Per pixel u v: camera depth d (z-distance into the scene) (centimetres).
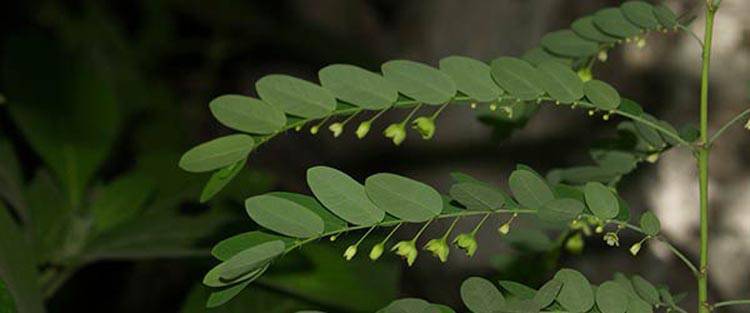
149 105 135
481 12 121
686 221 107
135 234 82
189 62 155
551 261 70
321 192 54
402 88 55
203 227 83
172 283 141
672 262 110
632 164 65
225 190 90
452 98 55
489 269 118
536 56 64
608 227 109
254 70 156
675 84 106
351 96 55
